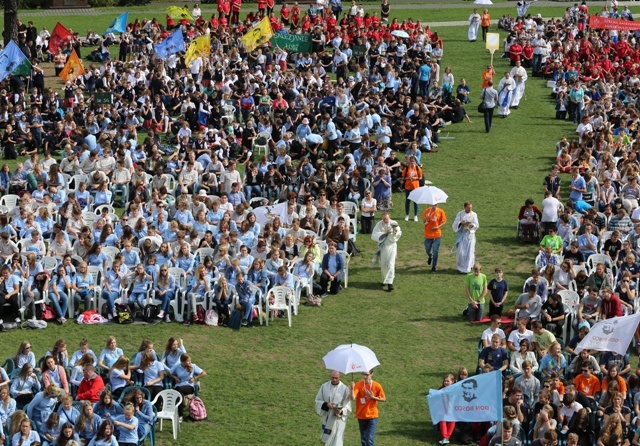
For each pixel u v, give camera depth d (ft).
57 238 153.17
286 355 134.21
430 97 245.65
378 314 146.92
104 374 119.96
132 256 149.07
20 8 376.89
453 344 137.59
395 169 193.88
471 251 160.86
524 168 211.61
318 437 114.11
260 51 264.72
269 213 165.27
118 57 286.05
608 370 118.73
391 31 292.61
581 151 202.28
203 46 248.32
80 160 187.83
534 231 171.94
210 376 127.85
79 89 228.22
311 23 311.06
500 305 142.51
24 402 113.29
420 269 163.43
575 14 335.88
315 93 229.45
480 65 294.66
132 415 106.73
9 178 181.16
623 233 162.20
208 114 219.20
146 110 220.64
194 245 155.53
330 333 140.87
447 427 112.88
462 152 221.05
